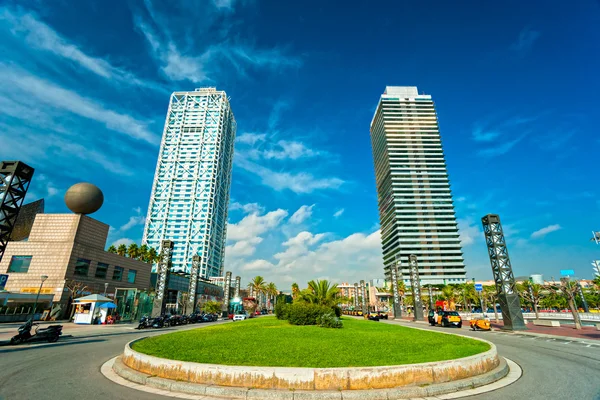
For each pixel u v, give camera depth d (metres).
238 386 7.62
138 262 64.88
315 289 33.00
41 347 15.88
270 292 120.50
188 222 159.25
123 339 20.61
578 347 16.75
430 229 160.50
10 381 8.64
